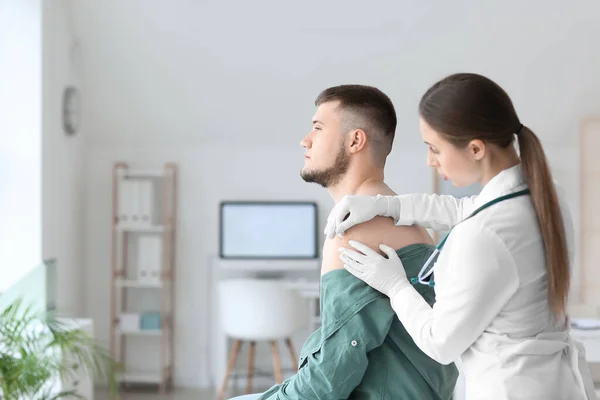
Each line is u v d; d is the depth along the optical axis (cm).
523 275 154
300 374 170
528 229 155
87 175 604
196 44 542
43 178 490
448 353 155
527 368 154
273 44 540
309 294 558
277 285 521
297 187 602
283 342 603
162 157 604
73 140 568
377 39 535
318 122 185
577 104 565
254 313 521
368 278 167
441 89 158
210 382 604
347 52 543
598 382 588
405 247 176
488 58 545
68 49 544
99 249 605
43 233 491
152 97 574
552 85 556
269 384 598
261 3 516
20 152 486
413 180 592
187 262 605
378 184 185
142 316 577
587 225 580
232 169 604
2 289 480
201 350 605
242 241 593
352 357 165
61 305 537
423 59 547
